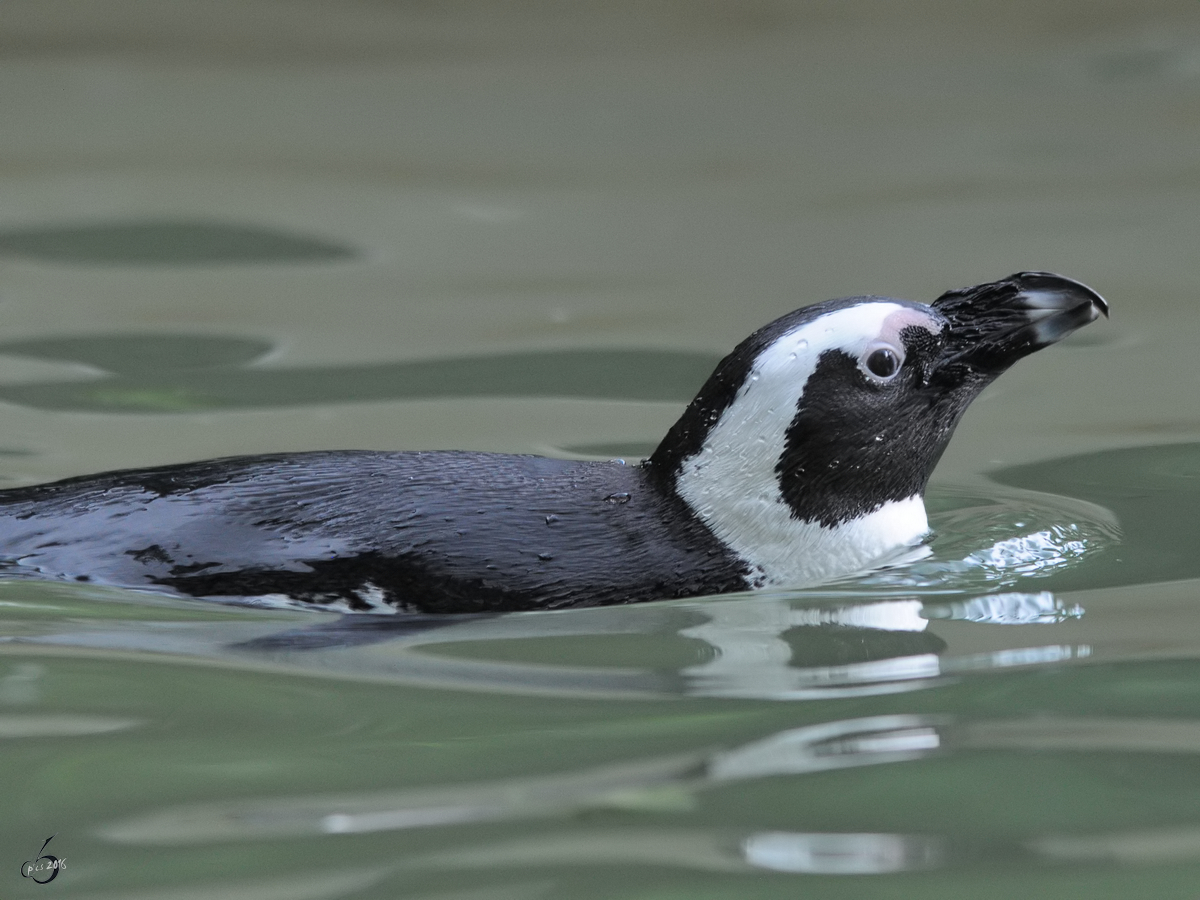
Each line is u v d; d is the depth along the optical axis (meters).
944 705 8.85
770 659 9.61
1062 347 17.44
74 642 9.68
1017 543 11.81
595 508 10.85
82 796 7.75
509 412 15.11
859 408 11.06
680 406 15.30
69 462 13.48
